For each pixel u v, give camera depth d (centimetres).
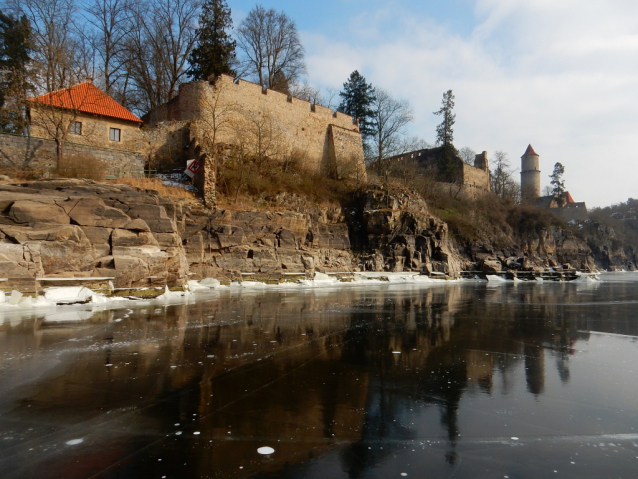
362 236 4162
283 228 3272
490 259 4988
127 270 1836
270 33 5428
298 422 523
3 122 3056
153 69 4703
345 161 4834
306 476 391
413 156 7500
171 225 2145
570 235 6875
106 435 478
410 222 4219
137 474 392
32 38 3284
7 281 1482
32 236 1647
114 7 4441
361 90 6378
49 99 2909
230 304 1755
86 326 1156
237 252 2867
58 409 557
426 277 4056
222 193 3403
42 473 393
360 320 1384
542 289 3344
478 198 6500
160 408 563
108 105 3350
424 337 1102
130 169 3089
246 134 4072
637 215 11488
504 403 603
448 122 7425
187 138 3597
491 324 1353
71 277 1656
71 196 1880
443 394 639
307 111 4684
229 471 399
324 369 773
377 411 565
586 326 1333
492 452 448
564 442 476
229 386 661
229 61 4812
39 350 877
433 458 433
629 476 396
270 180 3800
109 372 727
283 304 1806
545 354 920
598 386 689
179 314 1418
